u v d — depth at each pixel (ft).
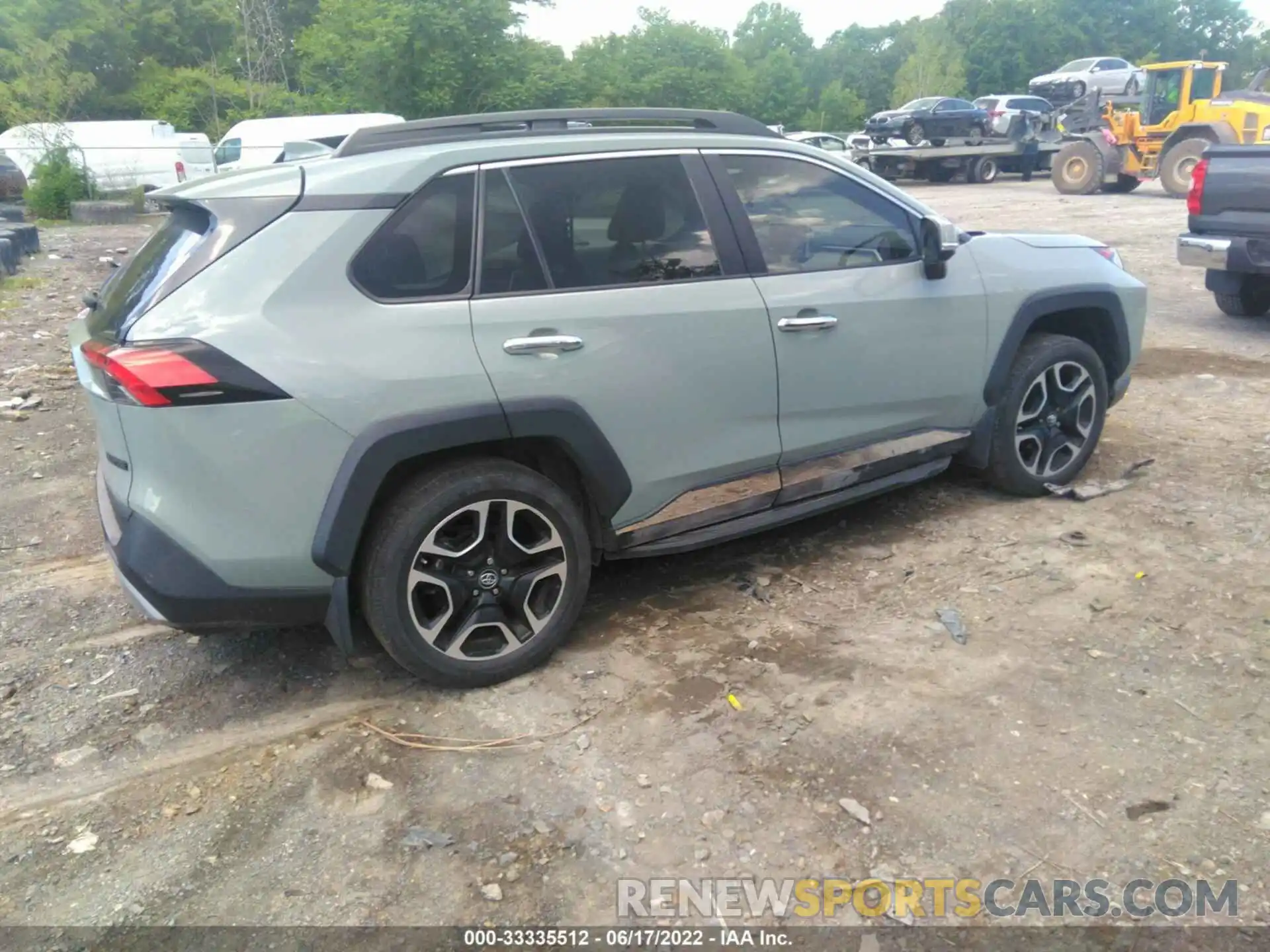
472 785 9.38
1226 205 25.46
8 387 23.21
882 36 258.16
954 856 8.24
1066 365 15.28
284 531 9.71
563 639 11.47
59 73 84.12
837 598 12.72
